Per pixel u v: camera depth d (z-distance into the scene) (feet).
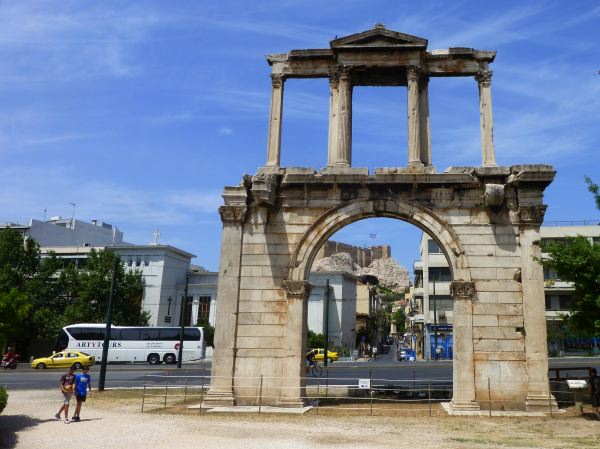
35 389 106.73
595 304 65.26
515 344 74.79
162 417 69.41
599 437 56.85
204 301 278.26
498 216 78.48
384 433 58.59
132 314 235.81
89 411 75.72
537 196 77.10
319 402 81.97
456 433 58.90
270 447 50.24
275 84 87.25
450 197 79.61
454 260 77.61
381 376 128.36
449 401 81.56
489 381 73.87
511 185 78.23
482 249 77.66
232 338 78.18
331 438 55.26
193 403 82.74
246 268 80.84
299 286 78.84
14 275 208.95
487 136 82.02
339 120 83.56
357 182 80.33
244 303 79.77
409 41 83.87
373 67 84.53
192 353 199.62
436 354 216.95
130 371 155.12
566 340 208.03
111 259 230.07
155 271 274.16
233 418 68.49
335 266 640.99
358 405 79.25
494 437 56.70
